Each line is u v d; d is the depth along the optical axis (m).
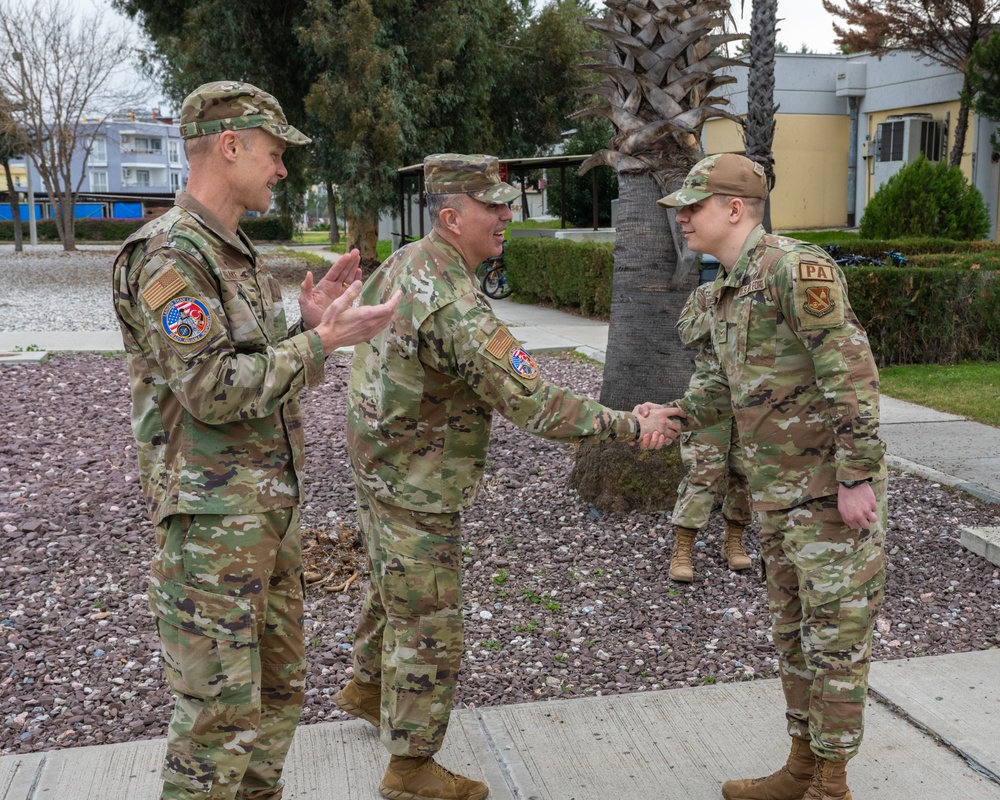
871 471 2.44
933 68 24.47
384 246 31.95
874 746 3.13
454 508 2.71
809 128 27.17
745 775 2.98
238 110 2.27
